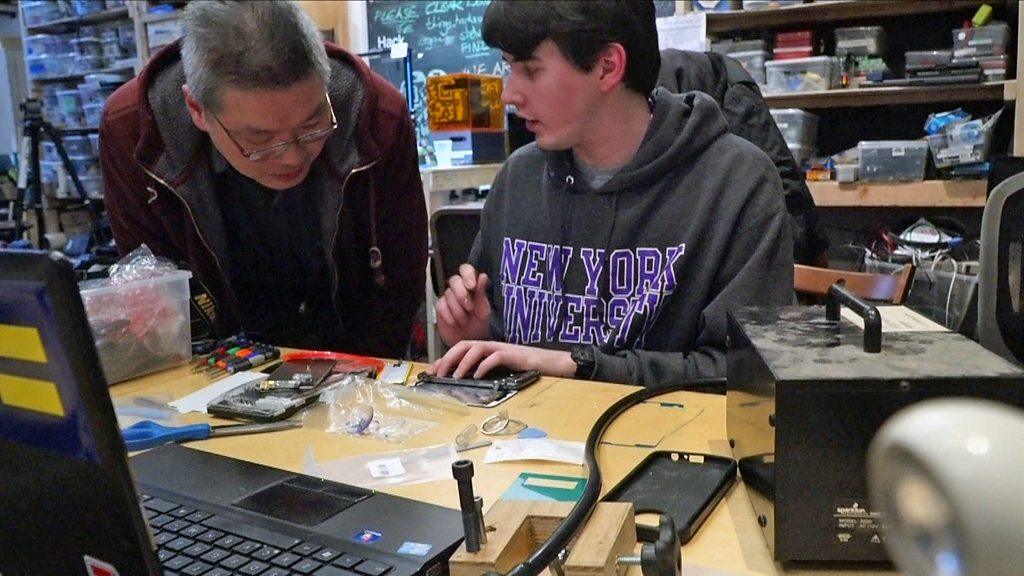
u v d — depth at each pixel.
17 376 0.48
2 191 4.73
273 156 1.22
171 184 1.44
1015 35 2.73
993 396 0.59
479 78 2.92
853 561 0.62
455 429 0.96
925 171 2.83
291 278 1.66
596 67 1.27
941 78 2.72
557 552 0.60
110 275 1.30
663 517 0.59
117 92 1.54
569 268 1.42
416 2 3.92
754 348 0.70
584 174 1.42
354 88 1.51
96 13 4.69
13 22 5.74
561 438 0.91
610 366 1.19
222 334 1.50
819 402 0.60
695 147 1.34
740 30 3.20
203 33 1.14
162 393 1.15
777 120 3.00
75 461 0.48
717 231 1.30
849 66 2.93
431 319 2.72
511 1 1.24
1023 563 0.24
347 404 1.05
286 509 0.74
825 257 2.41
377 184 1.59
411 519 0.71
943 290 2.62
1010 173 1.41
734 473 0.79
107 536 0.50
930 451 0.27
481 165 2.90
